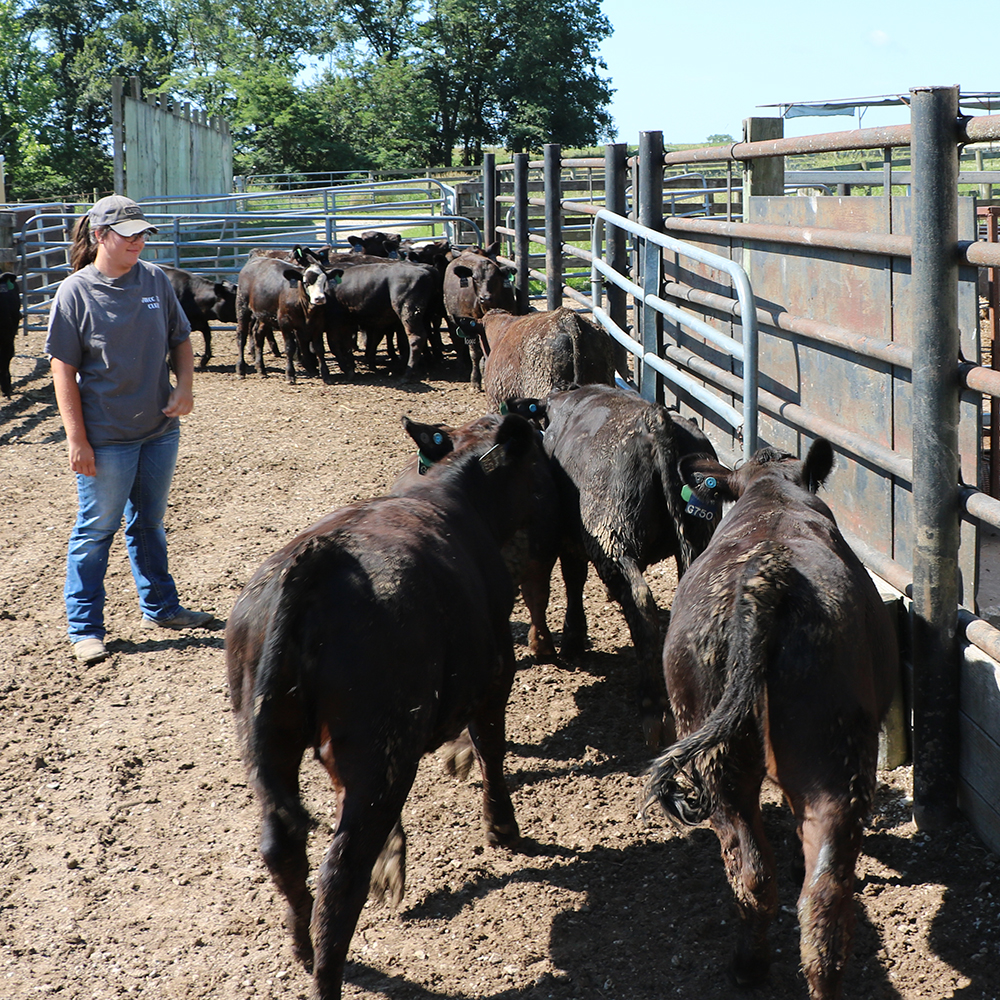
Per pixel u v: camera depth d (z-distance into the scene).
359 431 9.87
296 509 7.56
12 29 53.81
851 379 4.52
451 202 18.77
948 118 3.23
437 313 13.09
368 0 70.31
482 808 3.81
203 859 3.69
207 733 4.56
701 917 3.28
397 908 3.40
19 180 53.59
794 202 5.03
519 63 60.16
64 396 5.01
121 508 5.28
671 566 6.43
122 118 19.45
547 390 6.88
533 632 5.15
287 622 2.63
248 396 11.64
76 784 4.16
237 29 69.38
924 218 3.32
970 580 3.79
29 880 3.58
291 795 2.63
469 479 3.70
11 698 4.86
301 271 11.53
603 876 3.53
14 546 6.90
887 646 2.91
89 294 5.00
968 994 2.89
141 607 5.69
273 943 3.25
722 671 2.68
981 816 3.53
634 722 4.57
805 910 2.45
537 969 3.09
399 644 2.73
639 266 7.97
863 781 2.53
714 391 6.51
